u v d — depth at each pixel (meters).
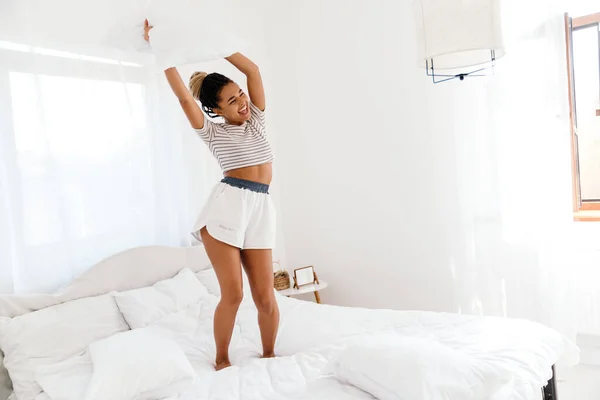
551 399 1.94
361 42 3.37
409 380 1.47
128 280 2.54
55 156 2.36
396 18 3.21
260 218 2.20
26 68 2.26
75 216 2.44
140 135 2.71
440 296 3.21
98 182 2.53
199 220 2.17
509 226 2.86
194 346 2.28
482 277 2.97
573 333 2.73
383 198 3.38
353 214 3.52
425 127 3.17
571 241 2.71
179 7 2.93
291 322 2.41
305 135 3.67
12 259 2.23
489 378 1.53
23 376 1.95
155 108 2.77
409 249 3.31
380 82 3.31
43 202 2.31
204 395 1.78
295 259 3.80
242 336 2.39
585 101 2.99
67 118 2.41
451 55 2.16
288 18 3.64
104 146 2.55
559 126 2.69
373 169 3.40
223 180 2.18
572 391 2.55
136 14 1.96
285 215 3.83
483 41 1.85
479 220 2.96
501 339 1.92
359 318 2.35
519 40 2.74
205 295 2.65
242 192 2.13
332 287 3.65
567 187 2.69
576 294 2.77
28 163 2.26
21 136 2.24
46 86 2.34
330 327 2.28
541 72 2.71
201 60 1.94
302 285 3.37
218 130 2.15
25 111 2.26
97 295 2.41
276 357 2.13
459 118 2.98
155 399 1.81
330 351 2.02
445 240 3.16
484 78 2.88
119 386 1.74
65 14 2.41
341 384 1.68
